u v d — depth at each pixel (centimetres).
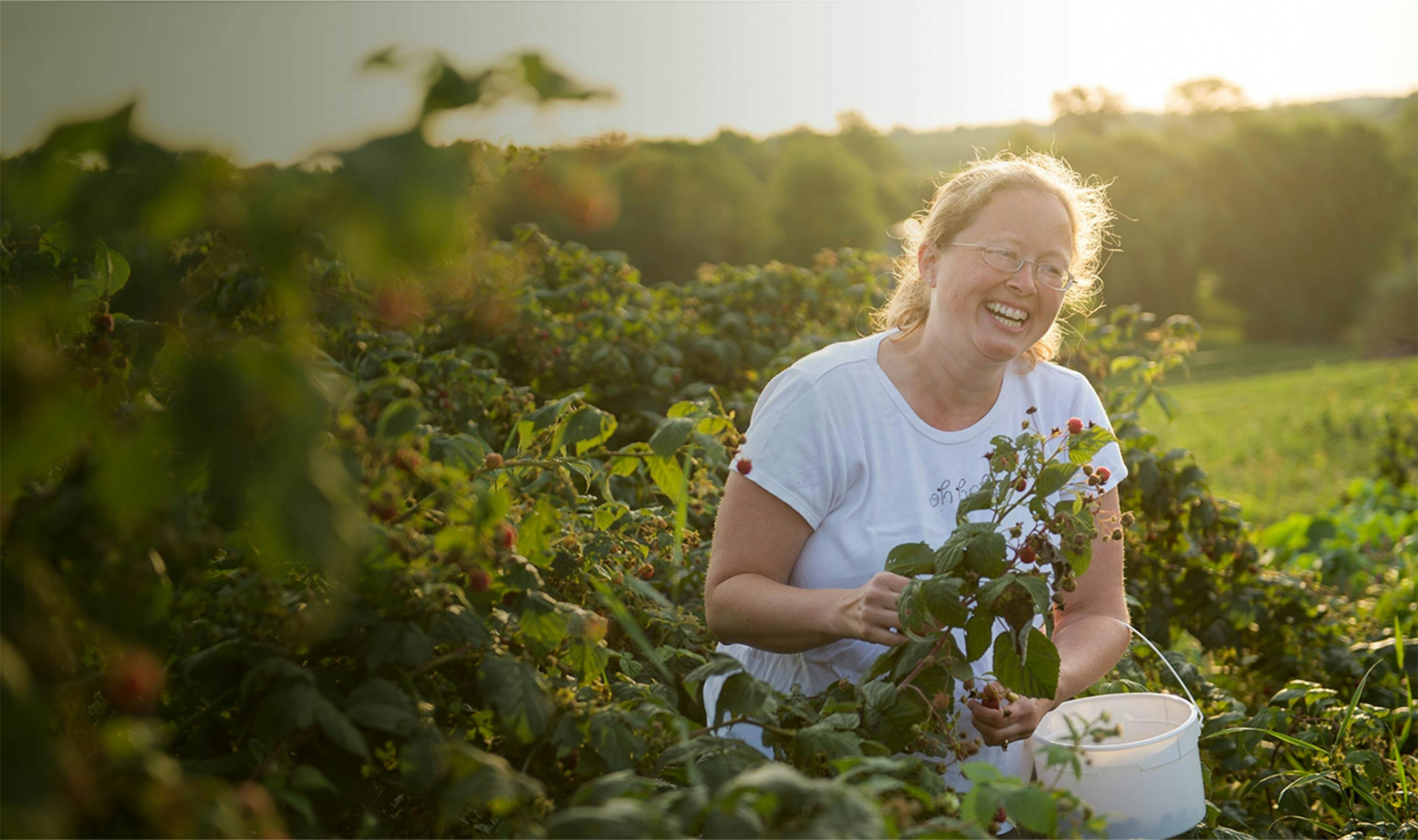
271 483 87
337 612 129
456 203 72
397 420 124
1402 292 4006
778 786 100
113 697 108
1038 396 201
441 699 143
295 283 81
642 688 166
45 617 102
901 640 156
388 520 130
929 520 185
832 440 182
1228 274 4850
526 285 364
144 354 144
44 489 113
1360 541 537
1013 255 180
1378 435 1315
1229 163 4806
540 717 132
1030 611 146
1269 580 354
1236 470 1325
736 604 178
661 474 198
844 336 440
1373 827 245
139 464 87
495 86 70
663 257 2919
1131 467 349
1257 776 269
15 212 70
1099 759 171
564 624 141
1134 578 356
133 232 74
